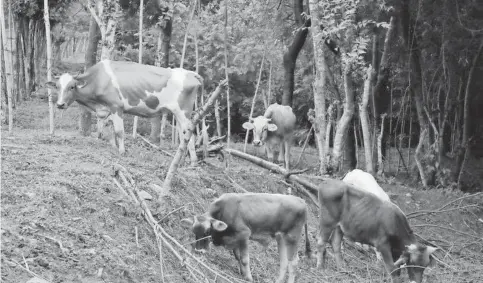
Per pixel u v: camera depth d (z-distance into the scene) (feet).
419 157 81.25
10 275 28.19
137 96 49.57
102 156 46.24
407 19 80.43
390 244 41.50
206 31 88.74
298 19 75.51
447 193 68.80
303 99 104.42
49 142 49.08
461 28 82.79
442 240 57.21
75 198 36.14
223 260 39.17
